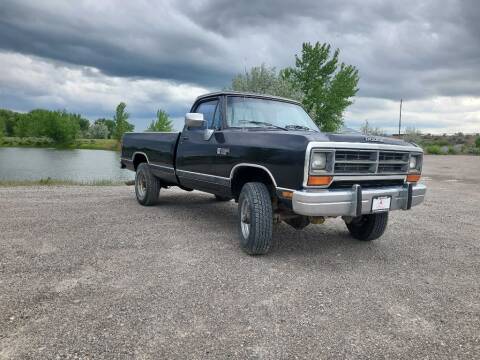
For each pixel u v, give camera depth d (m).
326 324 2.69
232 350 2.33
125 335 2.45
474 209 7.79
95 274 3.49
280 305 2.96
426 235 5.45
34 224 5.30
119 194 8.51
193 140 5.22
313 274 3.67
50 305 2.84
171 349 2.32
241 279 3.47
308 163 3.43
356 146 3.63
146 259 3.95
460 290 3.42
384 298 3.17
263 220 3.94
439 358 2.33
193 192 9.25
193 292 3.14
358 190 3.60
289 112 5.38
